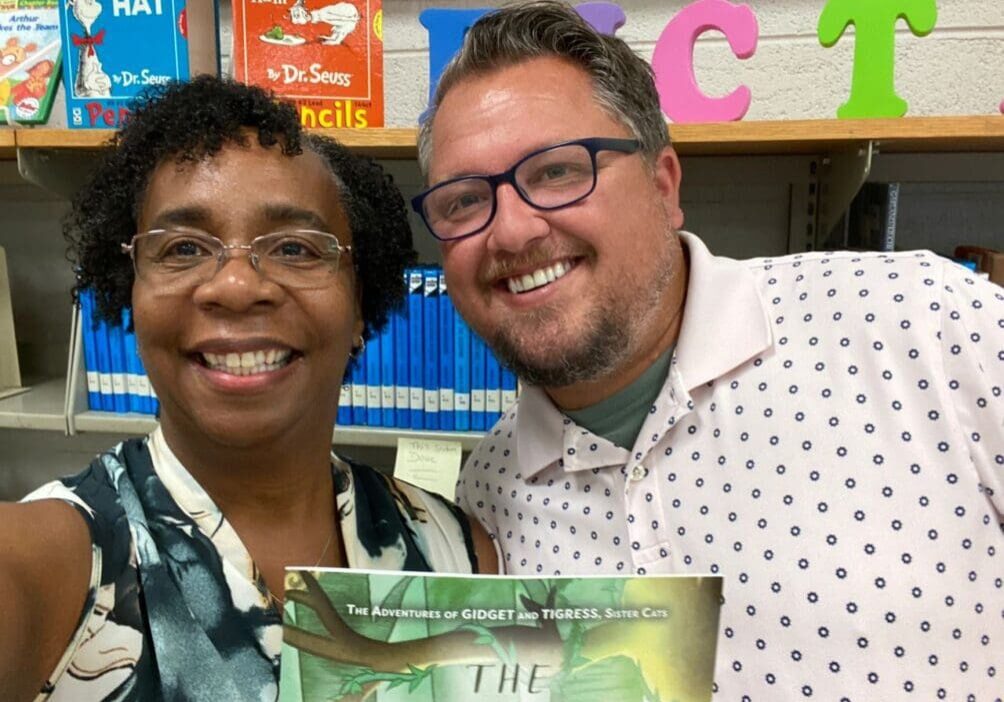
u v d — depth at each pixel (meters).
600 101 0.76
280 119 0.65
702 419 0.78
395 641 0.55
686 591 0.55
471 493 0.98
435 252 1.50
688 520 0.77
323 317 0.66
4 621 0.47
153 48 1.15
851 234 1.34
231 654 0.60
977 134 0.97
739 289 0.81
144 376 1.35
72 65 1.17
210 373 0.63
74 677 0.56
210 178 0.62
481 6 1.45
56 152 1.21
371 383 1.27
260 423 0.63
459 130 0.75
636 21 1.42
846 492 0.71
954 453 0.70
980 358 0.70
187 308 0.62
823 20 1.06
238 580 0.63
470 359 1.24
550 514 0.86
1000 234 1.37
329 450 0.73
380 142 1.09
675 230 0.84
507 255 0.75
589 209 0.73
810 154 1.34
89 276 0.70
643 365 0.82
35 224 1.64
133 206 0.66
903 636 0.69
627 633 0.55
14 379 1.57
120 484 0.64
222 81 0.69
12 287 1.68
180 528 0.63
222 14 1.52
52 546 0.56
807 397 0.74
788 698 0.72
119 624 0.58
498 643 0.55
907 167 1.37
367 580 0.55
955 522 0.70
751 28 1.07
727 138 1.03
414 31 1.47
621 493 0.81
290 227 0.64
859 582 0.70
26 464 1.80
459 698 0.54
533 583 0.55
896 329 0.73
